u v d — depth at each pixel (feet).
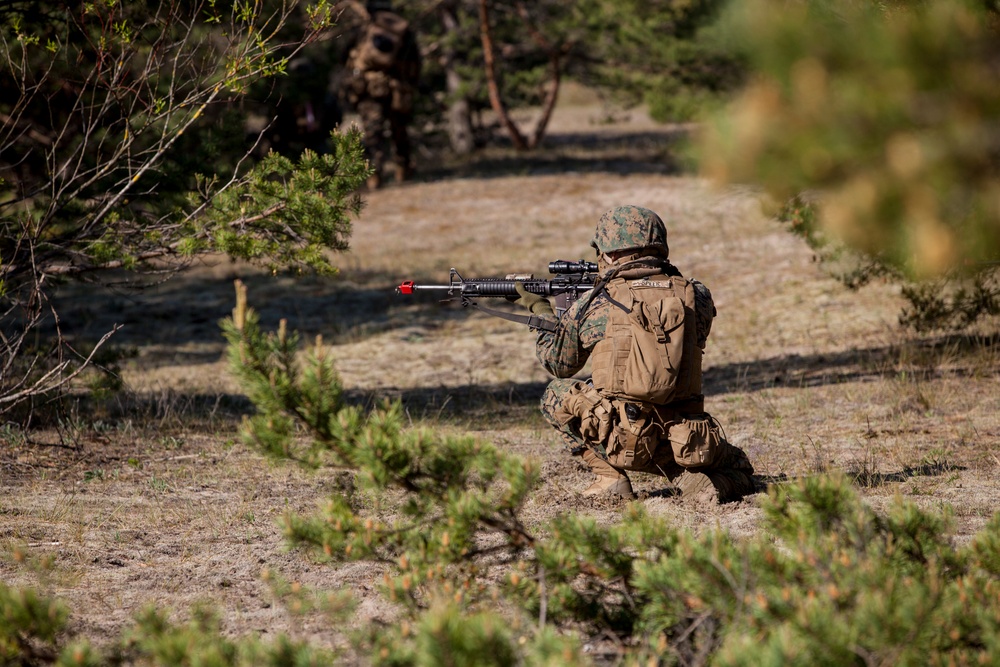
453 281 62.69
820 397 95.81
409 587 35.47
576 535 37.42
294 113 211.41
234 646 30.68
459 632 26.48
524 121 472.85
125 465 79.87
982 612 30.25
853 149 17.85
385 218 254.47
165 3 87.30
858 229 18.47
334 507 37.93
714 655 30.76
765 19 18.29
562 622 37.63
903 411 87.45
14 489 71.15
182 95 91.56
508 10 351.67
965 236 18.10
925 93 17.44
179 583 50.90
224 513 64.49
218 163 92.53
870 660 27.81
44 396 95.09
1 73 89.04
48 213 81.30
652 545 37.40
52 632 30.96
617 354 58.08
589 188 274.16
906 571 34.27
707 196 20.51
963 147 17.48
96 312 173.47
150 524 62.39
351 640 34.12
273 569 53.11
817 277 159.94
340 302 178.60
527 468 36.88
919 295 108.17
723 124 18.62
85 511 65.16
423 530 39.42
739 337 133.49
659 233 59.67
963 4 18.56
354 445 35.73
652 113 278.67
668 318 57.72
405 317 165.78
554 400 62.75
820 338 127.85
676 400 59.57
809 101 17.94
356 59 283.38
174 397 107.96
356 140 83.15
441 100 351.25
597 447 62.18
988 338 113.39
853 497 37.09
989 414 84.48
